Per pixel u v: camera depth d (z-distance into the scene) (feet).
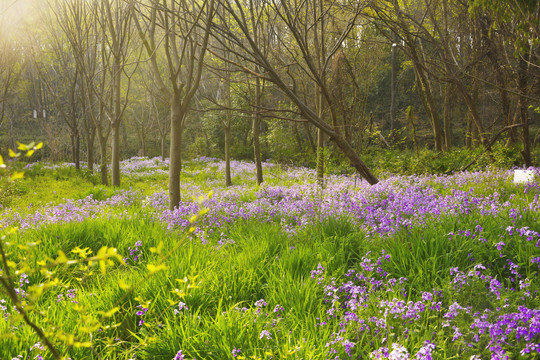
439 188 35.50
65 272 17.04
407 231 17.58
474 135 81.92
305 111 28.60
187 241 20.54
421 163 56.18
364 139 65.57
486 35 47.78
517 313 10.21
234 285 14.90
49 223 25.58
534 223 16.83
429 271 14.38
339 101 53.67
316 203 26.11
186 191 58.75
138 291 13.92
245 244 19.72
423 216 19.30
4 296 14.66
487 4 30.37
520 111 51.44
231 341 11.02
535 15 28.27
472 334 10.26
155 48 28.84
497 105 87.10
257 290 15.35
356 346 10.80
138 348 11.18
